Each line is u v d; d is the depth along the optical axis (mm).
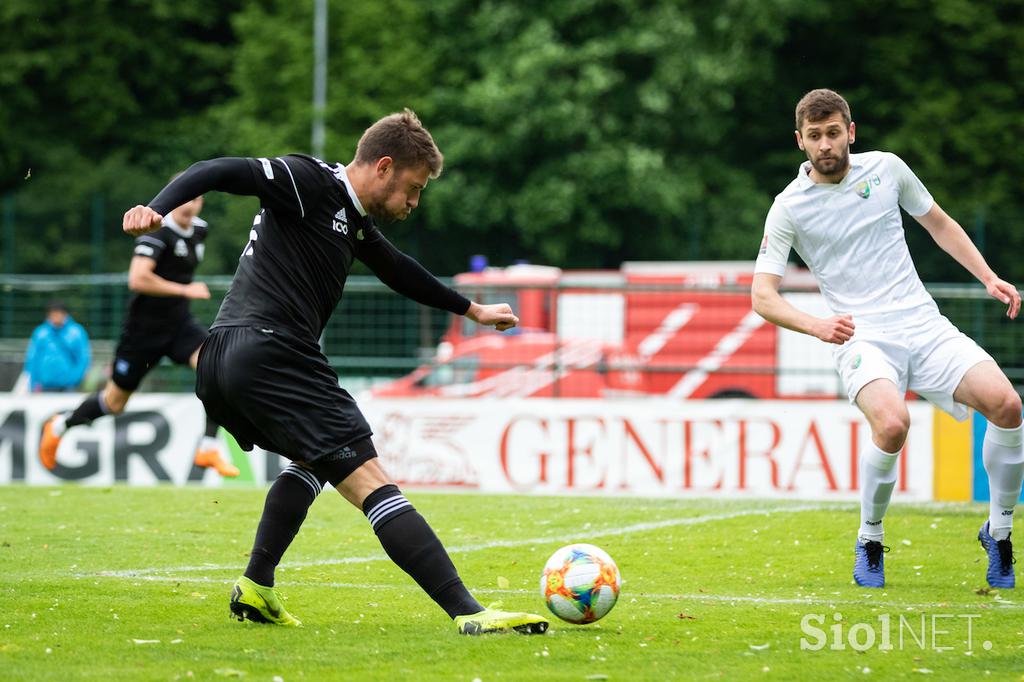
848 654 17500
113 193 112812
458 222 111062
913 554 27766
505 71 113625
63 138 127000
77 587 22797
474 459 46031
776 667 16547
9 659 16766
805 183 24422
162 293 35062
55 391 58812
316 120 109500
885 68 114188
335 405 18750
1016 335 57031
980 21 112688
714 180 113625
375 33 113812
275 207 18781
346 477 18750
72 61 124125
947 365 23969
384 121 19375
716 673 16156
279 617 19641
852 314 24516
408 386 56781
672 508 36469
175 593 22297
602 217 110500
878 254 24438
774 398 60938
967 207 106750
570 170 108625
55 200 109375
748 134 118938
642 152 107875
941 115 110875
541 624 18438
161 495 39188
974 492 42094
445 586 18594
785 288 52094
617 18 114000
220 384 18719
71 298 64562
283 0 116250
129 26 127875
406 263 20453
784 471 43750
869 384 23656
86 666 16344
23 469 47750
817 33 117125
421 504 37656
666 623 19703
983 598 22625
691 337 70125
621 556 27766
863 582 24016
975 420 42125
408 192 19453
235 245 99125
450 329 63094
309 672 16047
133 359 36469
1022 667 16828
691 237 102625
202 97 135000
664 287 48688
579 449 45281
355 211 19312
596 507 36875
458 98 113562
